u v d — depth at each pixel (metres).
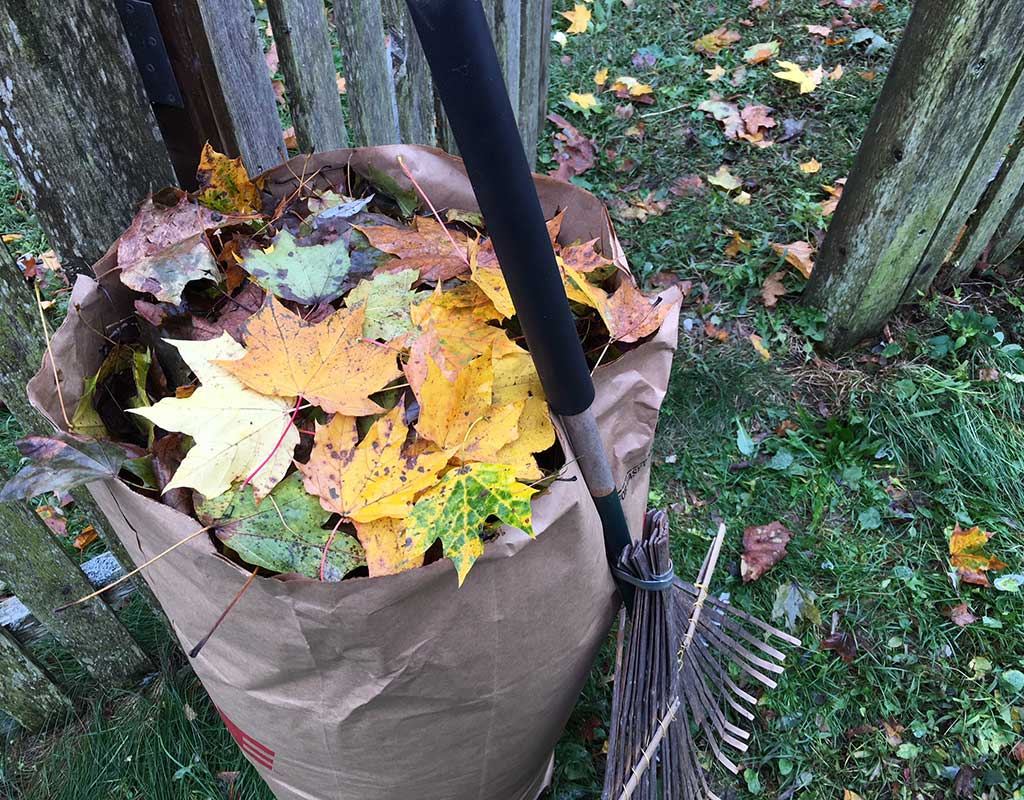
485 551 0.73
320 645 0.75
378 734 0.85
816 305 2.00
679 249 2.17
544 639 0.86
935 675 1.49
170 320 0.91
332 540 0.76
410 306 0.91
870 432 1.81
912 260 1.83
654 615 1.03
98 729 1.41
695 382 1.90
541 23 1.97
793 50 2.76
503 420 0.82
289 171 1.09
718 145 2.45
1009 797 1.36
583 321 1.01
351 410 0.80
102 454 0.75
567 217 1.08
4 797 1.37
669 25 2.86
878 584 1.61
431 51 0.58
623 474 1.01
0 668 1.29
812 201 2.29
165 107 1.09
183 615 0.84
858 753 1.41
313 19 1.23
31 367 1.06
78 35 0.87
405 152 1.09
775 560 1.62
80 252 1.00
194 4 0.99
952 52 1.48
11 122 0.86
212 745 1.40
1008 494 1.72
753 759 1.41
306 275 0.95
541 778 1.27
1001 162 1.86
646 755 1.01
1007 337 1.99
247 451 0.78
